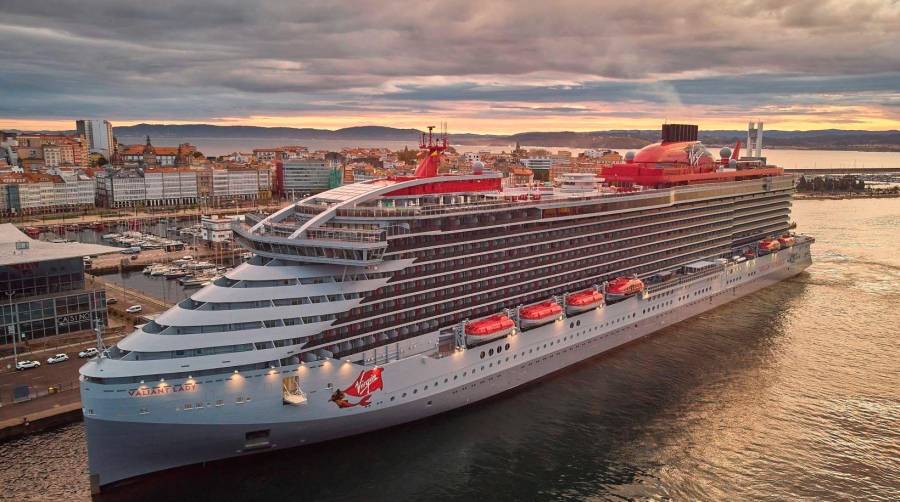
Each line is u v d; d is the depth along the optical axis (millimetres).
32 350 89062
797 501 56562
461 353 68750
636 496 57406
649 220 98312
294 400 57375
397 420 66000
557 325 79938
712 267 109812
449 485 58906
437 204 72375
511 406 73812
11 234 117000
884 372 84375
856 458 63406
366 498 56906
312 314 59281
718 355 90438
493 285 75562
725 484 59188
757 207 129500
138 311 110812
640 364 86812
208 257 169250
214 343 55562
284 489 57906
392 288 65500
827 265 153375
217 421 55906
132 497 56219
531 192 87938
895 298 121625
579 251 86688
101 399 52469
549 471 61250
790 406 74375
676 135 126438
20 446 64500
